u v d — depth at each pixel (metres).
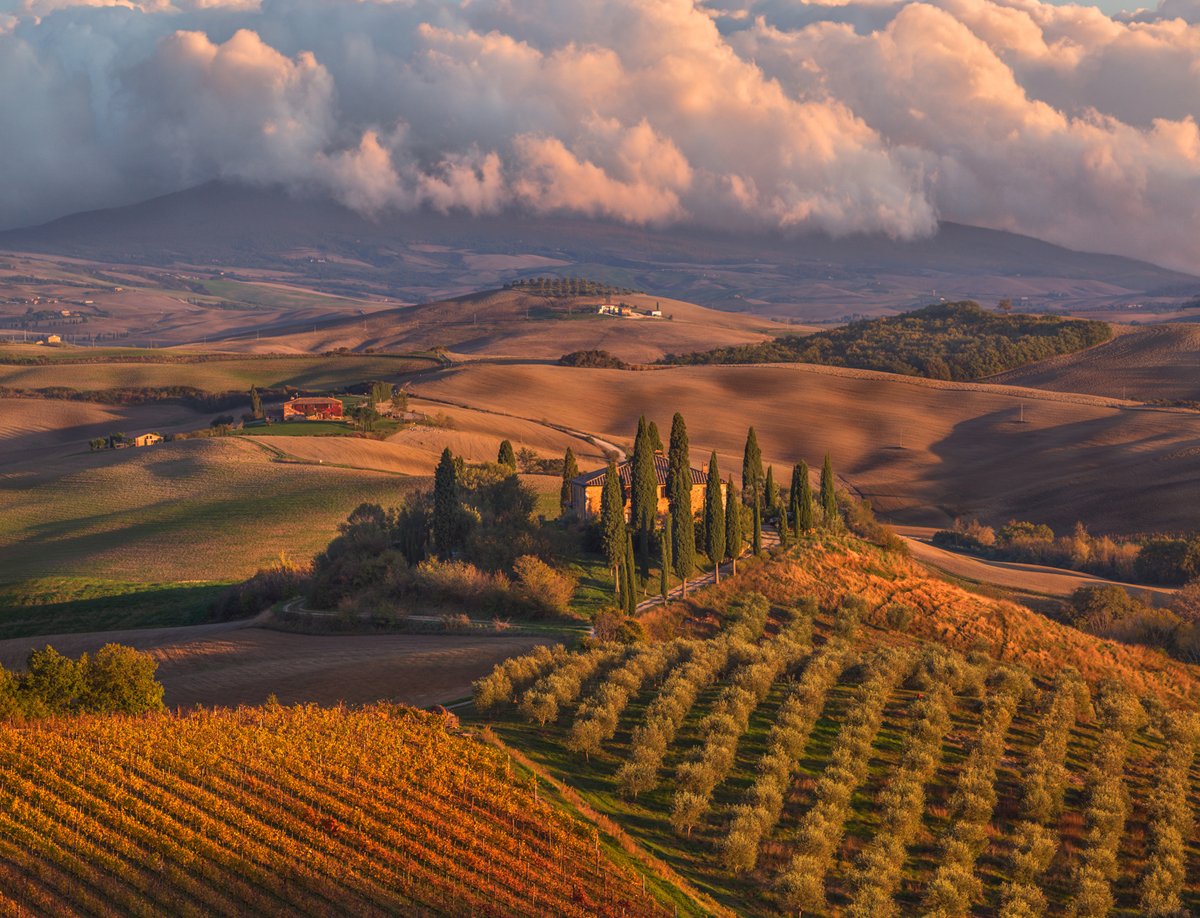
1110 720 72.56
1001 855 53.66
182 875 42.72
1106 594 113.12
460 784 50.91
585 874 45.00
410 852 45.31
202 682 73.12
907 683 76.38
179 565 117.50
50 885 41.97
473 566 95.69
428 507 108.62
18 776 48.34
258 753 52.53
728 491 106.94
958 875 48.84
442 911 41.88
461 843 46.28
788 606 96.00
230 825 46.41
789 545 112.69
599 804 53.00
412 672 74.06
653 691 68.25
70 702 57.75
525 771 54.09
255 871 43.22
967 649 91.56
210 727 55.09
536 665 68.50
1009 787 60.69
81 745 51.88
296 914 41.31
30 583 110.75
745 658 74.88
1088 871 51.09
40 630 100.62
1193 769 68.00
